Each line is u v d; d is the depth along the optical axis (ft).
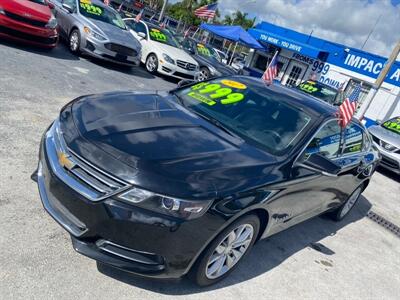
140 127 9.75
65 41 33.40
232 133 11.45
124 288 8.85
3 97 16.92
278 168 10.47
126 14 45.65
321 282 12.23
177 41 43.24
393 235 18.98
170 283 9.53
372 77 58.29
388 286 13.58
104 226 8.07
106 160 8.29
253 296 10.27
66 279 8.46
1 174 11.21
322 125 12.44
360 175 16.61
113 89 25.64
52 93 20.01
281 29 75.00
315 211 14.17
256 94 13.37
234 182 9.01
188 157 9.12
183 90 14.20
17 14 25.07
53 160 8.96
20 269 8.24
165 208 8.01
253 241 10.59
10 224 9.41
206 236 8.56
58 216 8.73
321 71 65.31
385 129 34.81
